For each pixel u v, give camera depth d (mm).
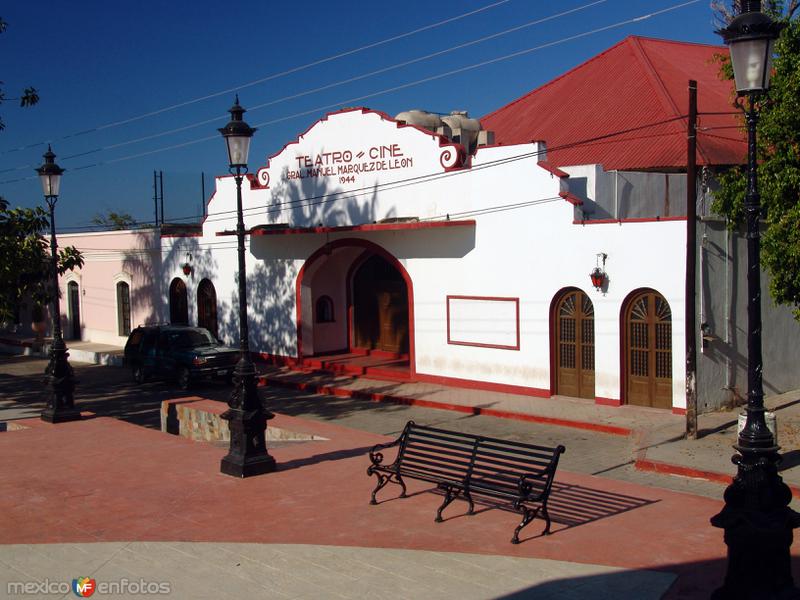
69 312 33719
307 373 22781
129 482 10594
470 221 18625
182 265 27500
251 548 7930
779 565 5988
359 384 20625
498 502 9422
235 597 6734
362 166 21422
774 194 12000
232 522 8797
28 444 13125
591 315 16922
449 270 19500
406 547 7863
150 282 29141
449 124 21750
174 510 9297
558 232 17078
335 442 13016
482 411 16859
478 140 21156
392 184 20672
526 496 8031
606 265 16281
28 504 9633
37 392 21641
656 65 23375
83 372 25500
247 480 10578
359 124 21406
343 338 25062
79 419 15359
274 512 9141
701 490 10961
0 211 17719
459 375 19516
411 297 20516
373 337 24328
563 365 17500
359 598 6656
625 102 22188
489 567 7273
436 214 19672
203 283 27078
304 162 23109
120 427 14633
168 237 28078
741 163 18734
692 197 13312
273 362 24703
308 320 23938
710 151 18750
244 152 10750
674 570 7184
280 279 24312
